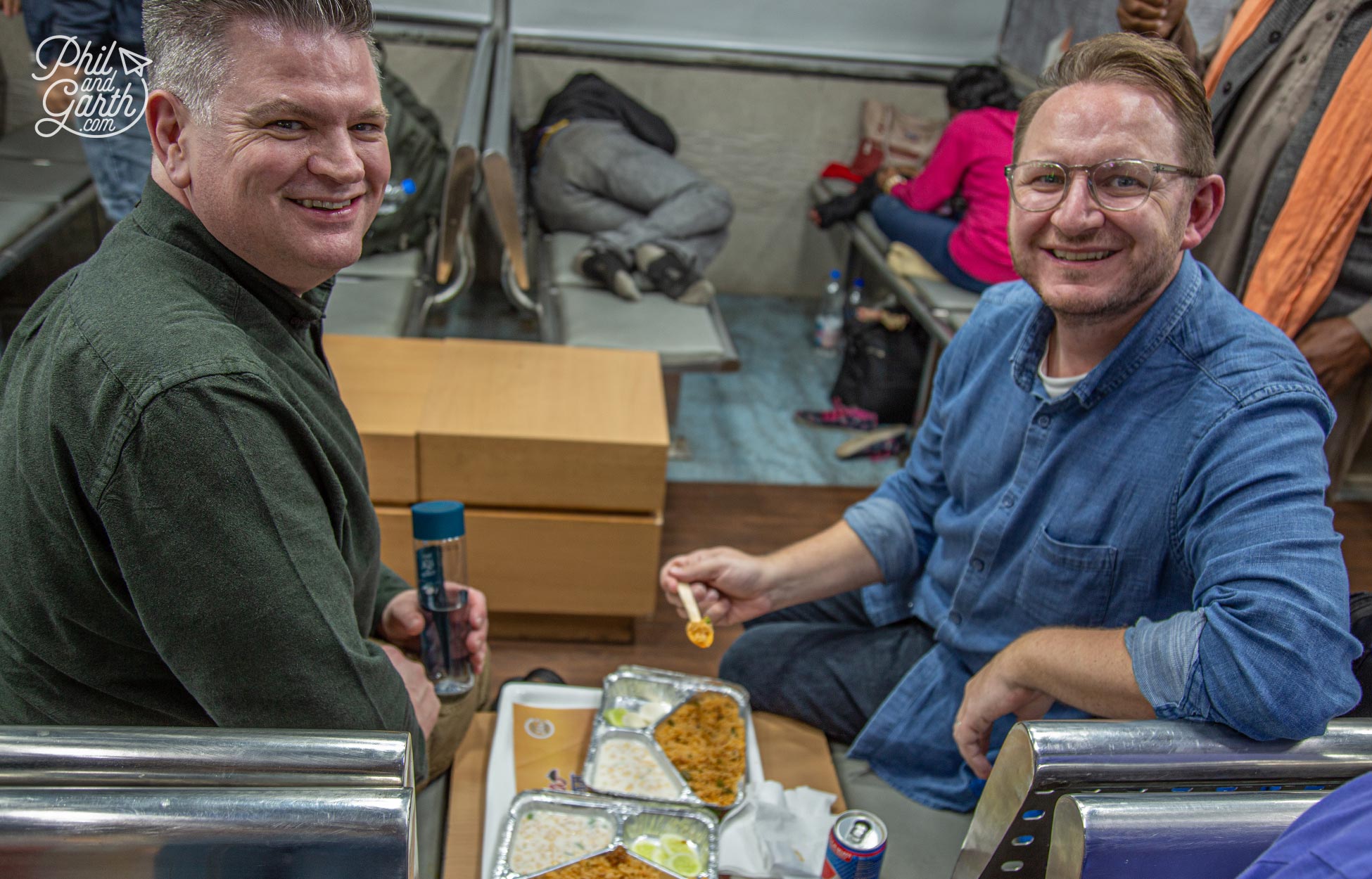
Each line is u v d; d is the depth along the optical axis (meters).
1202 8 1.54
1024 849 0.79
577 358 2.33
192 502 0.77
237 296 0.86
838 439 3.18
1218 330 1.08
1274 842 0.62
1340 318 1.32
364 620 1.11
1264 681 0.89
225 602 0.80
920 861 1.23
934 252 3.00
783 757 1.39
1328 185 1.28
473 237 3.84
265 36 0.77
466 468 1.98
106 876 0.60
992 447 1.30
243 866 0.60
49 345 0.83
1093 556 1.15
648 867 1.15
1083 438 1.16
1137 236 1.03
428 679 1.32
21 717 0.95
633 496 2.04
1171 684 0.95
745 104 3.92
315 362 0.96
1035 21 3.51
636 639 2.25
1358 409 1.32
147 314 0.79
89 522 0.81
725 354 2.70
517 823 1.20
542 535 2.05
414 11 3.69
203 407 0.77
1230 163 1.48
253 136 0.79
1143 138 1.01
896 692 1.38
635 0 3.75
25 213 2.46
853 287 3.88
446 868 1.19
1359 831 0.53
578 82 3.55
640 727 1.40
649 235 3.03
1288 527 0.95
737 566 1.40
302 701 0.85
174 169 0.83
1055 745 0.73
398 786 0.63
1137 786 0.75
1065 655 1.05
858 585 1.49
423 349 2.29
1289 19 1.35
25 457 0.82
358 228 0.88
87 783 0.62
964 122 2.87
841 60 3.91
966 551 1.36
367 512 1.00
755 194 4.10
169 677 0.93
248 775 0.63
